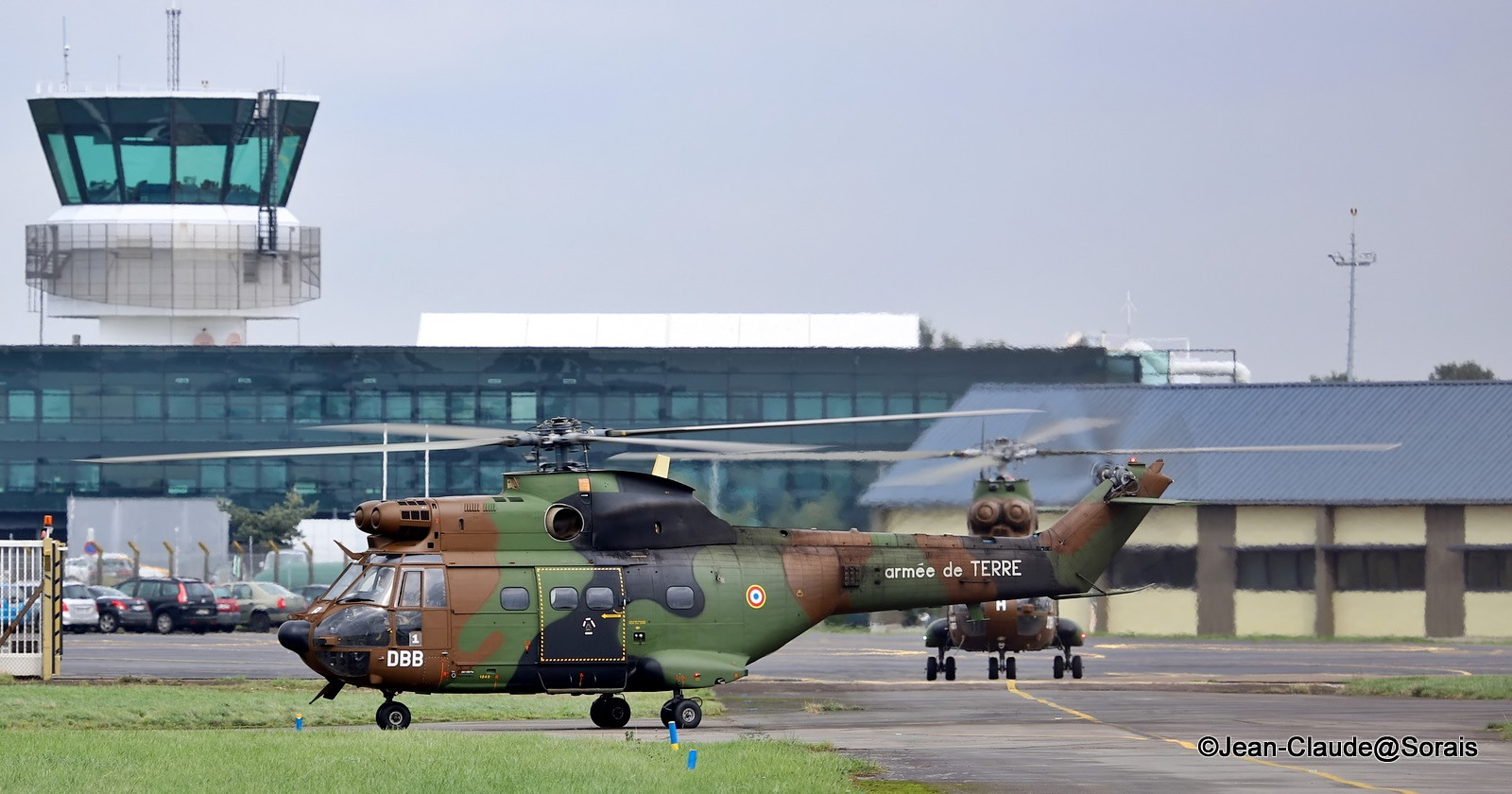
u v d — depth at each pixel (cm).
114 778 7688
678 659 11094
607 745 9300
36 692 12838
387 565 10762
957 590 12381
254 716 11669
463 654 10662
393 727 10850
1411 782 8350
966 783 8238
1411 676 17525
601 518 11131
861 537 12156
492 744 9206
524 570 10862
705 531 11506
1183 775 8575
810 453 14488
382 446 10794
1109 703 13712
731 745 9381
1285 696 14675
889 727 11450
